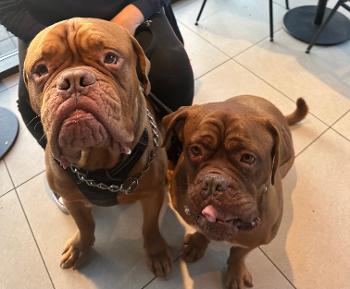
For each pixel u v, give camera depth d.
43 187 1.73
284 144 1.03
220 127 0.94
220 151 0.96
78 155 0.97
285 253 1.51
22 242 1.56
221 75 2.18
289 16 2.46
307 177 1.73
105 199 1.16
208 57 2.28
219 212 0.93
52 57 0.85
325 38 2.30
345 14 2.48
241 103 1.12
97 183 1.09
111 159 1.03
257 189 1.00
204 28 2.45
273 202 1.14
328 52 2.27
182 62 1.53
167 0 1.63
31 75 0.89
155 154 1.15
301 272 1.46
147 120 1.12
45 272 1.48
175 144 1.33
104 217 1.63
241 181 0.94
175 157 1.42
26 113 1.39
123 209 1.65
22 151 1.86
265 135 0.96
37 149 1.87
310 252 1.51
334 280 1.44
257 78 2.16
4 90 2.15
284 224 1.58
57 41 0.85
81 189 1.11
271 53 2.29
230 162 0.95
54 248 1.54
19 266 1.50
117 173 1.08
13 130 1.92
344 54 2.26
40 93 0.90
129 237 1.57
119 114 0.87
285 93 2.08
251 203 0.95
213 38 2.39
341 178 1.72
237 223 1.00
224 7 2.59
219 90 2.11
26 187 1.73
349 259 1.49
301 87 2.10
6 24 1.42
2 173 1.78
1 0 1.41
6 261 1.52
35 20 1.42
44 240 1.57
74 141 0.85
